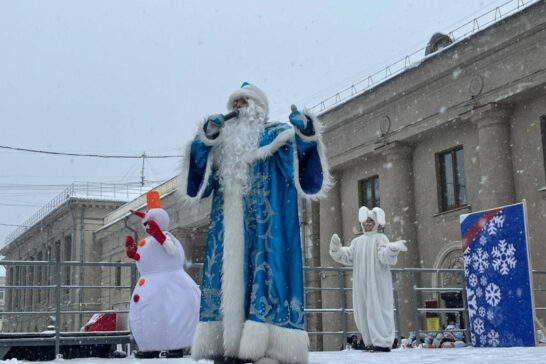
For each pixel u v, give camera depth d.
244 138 4.12
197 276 32.81
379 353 7.15
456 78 19.59
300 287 3.95
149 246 7.23
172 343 7.02
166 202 34.03
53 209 47.69
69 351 7.78
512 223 8.83
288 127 4.12
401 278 21.33
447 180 21.00
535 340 8.39
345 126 24.02
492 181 18.39
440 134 21.03
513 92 17.75
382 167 23.25
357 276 8.79
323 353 7.81
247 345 3.69
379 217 8.84
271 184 4.06
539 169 17.72
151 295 7.05
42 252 53.25
